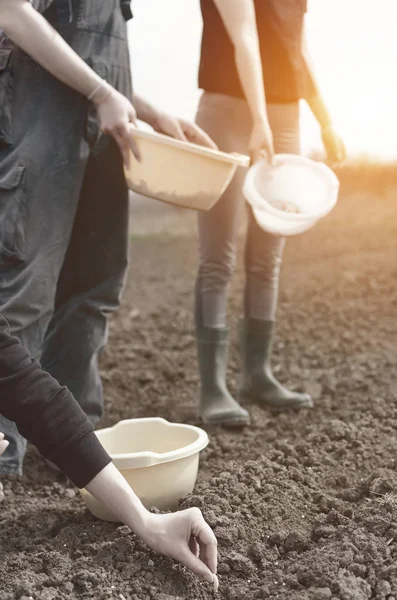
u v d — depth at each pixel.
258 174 2.81
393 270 6.27
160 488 2.25
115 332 4.87
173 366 4.11
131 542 2.01
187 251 8.63
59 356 2.77
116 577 1.91
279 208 2.79
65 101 2.43
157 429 2.60
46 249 2.45
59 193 2.44
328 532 2.09
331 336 4.60
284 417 3.22
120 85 2.56
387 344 4.33
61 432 1.74
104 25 2.50
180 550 1.75
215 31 2.99
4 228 2.36
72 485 2.74
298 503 2.27
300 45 3.04
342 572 1.84
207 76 3.03
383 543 1.97
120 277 2.81
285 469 2.46
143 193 2.61
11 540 2.22
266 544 2.08
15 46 2.40
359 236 8.31
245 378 3.36
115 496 1.76
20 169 2.36
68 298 2.80
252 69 2.74
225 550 2.03
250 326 3.31
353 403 3.35
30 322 2.44
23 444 2.43
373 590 1.83
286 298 5.64
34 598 1.82
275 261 3.27
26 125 2.40
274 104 3.07
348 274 6.29
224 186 2.57
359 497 2.35
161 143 2.48
